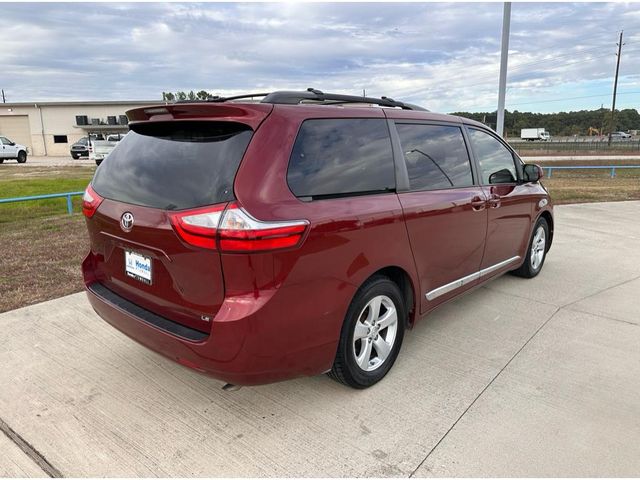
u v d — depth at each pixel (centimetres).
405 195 300
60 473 224
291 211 230
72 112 4316
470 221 362
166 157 253
